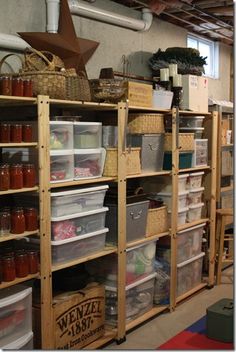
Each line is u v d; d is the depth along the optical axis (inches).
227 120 207.9
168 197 157.2
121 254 132.6
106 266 135.6
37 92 109.2
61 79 111.9
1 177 100.4
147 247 147.5
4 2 126.3
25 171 105.9
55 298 118.1
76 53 134.3
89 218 124.0
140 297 146.0
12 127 104.3
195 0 174.9
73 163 120.6
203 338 97.3
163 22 192.4
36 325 112.7
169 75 162.1
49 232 110.1
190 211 172.6
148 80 174.4
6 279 103.3
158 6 167.8
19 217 104.8
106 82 130.2
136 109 141.3
